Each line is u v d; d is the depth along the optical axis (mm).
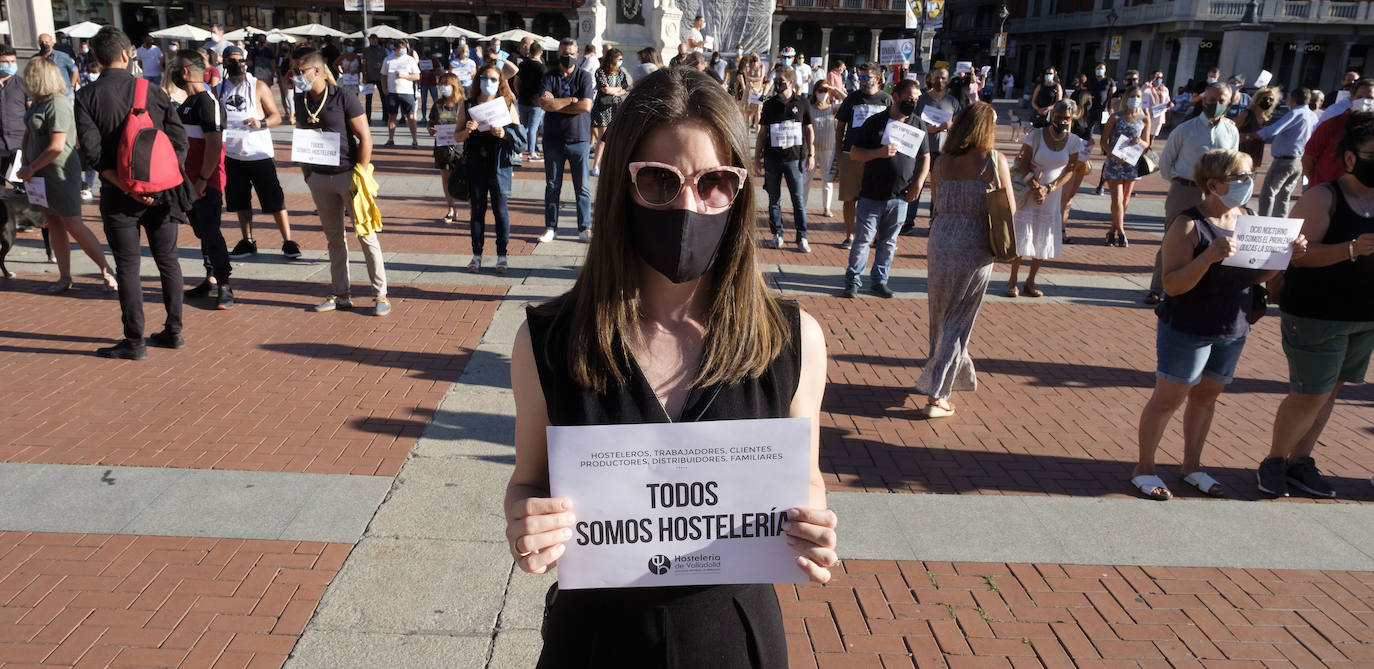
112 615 3250
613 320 1475
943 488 4594
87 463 4418
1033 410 5773
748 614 1547
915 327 7504
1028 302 8445
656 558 1459
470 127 8070
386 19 54062
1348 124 4133
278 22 53188
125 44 5586
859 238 8180
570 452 1422
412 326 6887
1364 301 4129
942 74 10539
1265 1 49438
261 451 4629
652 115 1425
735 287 1519
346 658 3084
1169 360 4391
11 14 15508
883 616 3469
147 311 7043
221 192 7094
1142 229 12422
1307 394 4379
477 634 3242
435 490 4285
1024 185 8234
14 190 8008
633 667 1521
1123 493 4613
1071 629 3430
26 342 6203
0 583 3412
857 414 5602
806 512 1452
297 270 8461
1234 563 3955
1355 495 4695
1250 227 4027
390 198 12375
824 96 11906
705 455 1435
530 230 10633
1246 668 3234
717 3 30734
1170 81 53625
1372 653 3346
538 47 10898
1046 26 65500
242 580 3496
